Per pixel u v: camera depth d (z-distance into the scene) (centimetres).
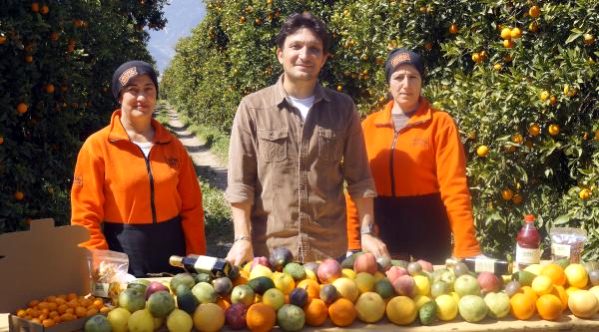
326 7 996
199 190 364
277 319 229
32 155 595
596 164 431
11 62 546
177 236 349
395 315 232
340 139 315
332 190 318
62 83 618
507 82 454
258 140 312
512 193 477
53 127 618
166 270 342
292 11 1048
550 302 237
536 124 454
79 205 326
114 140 332
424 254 361
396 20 617
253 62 1138
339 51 859
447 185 347
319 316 230
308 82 308
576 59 423
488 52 514
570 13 435
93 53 845
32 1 562
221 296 237
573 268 254
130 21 1468
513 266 296
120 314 222
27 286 237
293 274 246
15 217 569
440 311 235
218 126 2633
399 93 359
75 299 236
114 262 251
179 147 354
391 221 364
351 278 245
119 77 337
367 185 320
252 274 248
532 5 458
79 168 330
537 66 442
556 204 471
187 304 227
